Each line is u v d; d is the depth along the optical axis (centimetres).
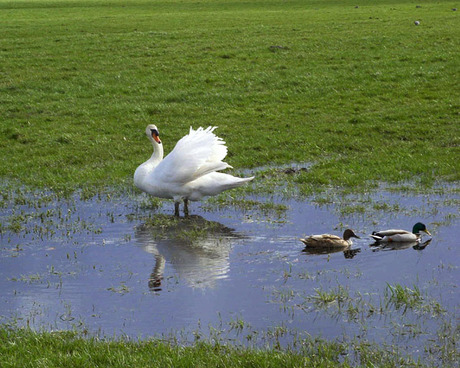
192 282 1061
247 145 2061
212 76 2950
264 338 864
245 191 1609
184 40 3781
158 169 1451
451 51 3244
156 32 4088
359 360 802
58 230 1339
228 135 2191
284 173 1775
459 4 5956
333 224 1348
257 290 1023
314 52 3353
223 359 777
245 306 966
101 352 798
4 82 2917
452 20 4450
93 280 1075
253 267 1121
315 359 790
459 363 791
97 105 2588
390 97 2570
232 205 1498
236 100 2630
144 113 2477
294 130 2220
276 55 3309
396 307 950
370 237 1267
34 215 1440
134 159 1969
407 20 4522
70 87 2841
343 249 1209
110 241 1269
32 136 2222
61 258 1179
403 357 806
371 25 4291
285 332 880
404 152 1933
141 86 2844
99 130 2295
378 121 2262
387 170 1747
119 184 1695
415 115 2303
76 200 1567
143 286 1048
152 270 1117
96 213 1458
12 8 6725
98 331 891
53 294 1020
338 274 1084
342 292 1001
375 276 1073
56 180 1748
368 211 1427
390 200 1504
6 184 1736
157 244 1248
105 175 1784
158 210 1484
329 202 1502
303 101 2589
